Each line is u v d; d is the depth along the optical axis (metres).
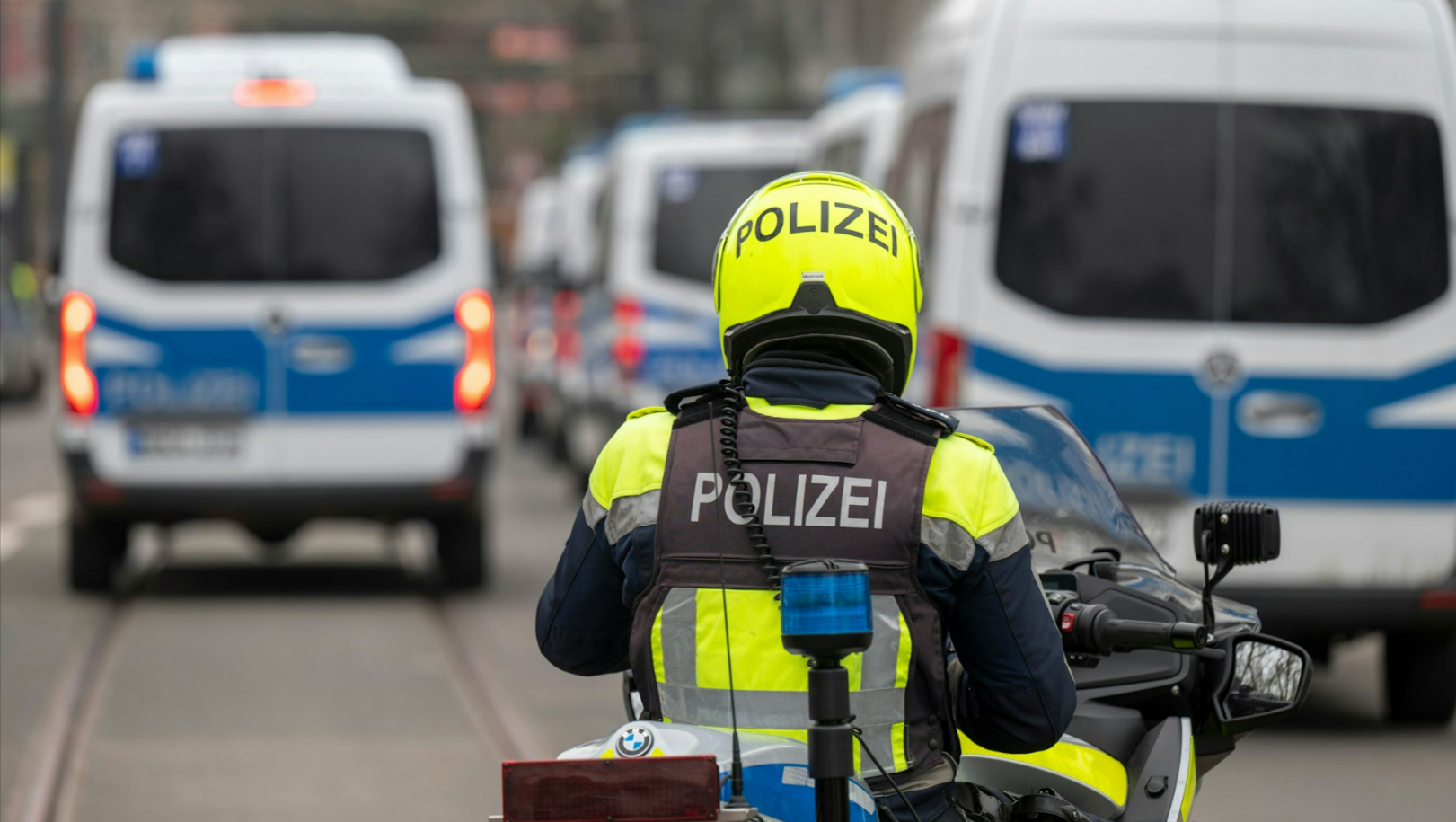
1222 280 12.94
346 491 18.02
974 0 13.66
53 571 20.56
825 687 4.61
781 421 5.12
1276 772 11.96
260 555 22.19
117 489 17.80
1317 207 13.02
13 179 66.00
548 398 36.91
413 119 18.23
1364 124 13.03
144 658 15.48
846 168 20.73
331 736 12.76
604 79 98.06
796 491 5.02
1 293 50.06
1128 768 6.07
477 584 19.17
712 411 5.19
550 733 12.86
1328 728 13.48
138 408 17.88
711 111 84.69
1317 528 13.00
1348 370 13.01
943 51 14.09
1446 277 13.09
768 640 4.94
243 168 18.02
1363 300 13.02
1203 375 12.94
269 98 18.08
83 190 17.92
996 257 12.92
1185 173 12.95
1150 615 6.32
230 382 17.92
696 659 5.00
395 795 11.21
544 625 5.46
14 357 49.56
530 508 27.25
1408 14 13.12
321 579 20.11
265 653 15.71
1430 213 13.08
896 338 5.29
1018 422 6.96
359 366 18.05
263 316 17.92
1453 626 13.02
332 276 18.05
